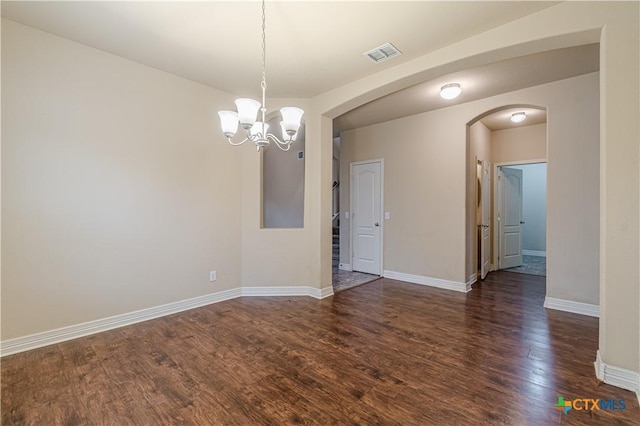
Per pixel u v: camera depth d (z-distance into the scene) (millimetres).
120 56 2984
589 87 3377
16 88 2457
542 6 2213
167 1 2172
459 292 4301
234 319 3258
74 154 2746
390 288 4527
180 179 3475
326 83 3590
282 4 2182
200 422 1714
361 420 1724
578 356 2430
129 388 2021
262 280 4164
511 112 4629
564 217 3529
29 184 2529
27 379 2117
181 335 2848
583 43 2295
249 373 2203
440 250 4598
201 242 3682
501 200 5793
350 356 2447
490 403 1861
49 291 2641
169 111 3363
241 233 4109
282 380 2115
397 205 5086
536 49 2434
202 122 3652
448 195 4512
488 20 2365
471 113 4246
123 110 3029
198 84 3604
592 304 3352
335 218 8016
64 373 2195
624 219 2002
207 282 3750
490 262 5684
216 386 2047
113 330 2953
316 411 1802
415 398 1915
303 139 5969
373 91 3379
